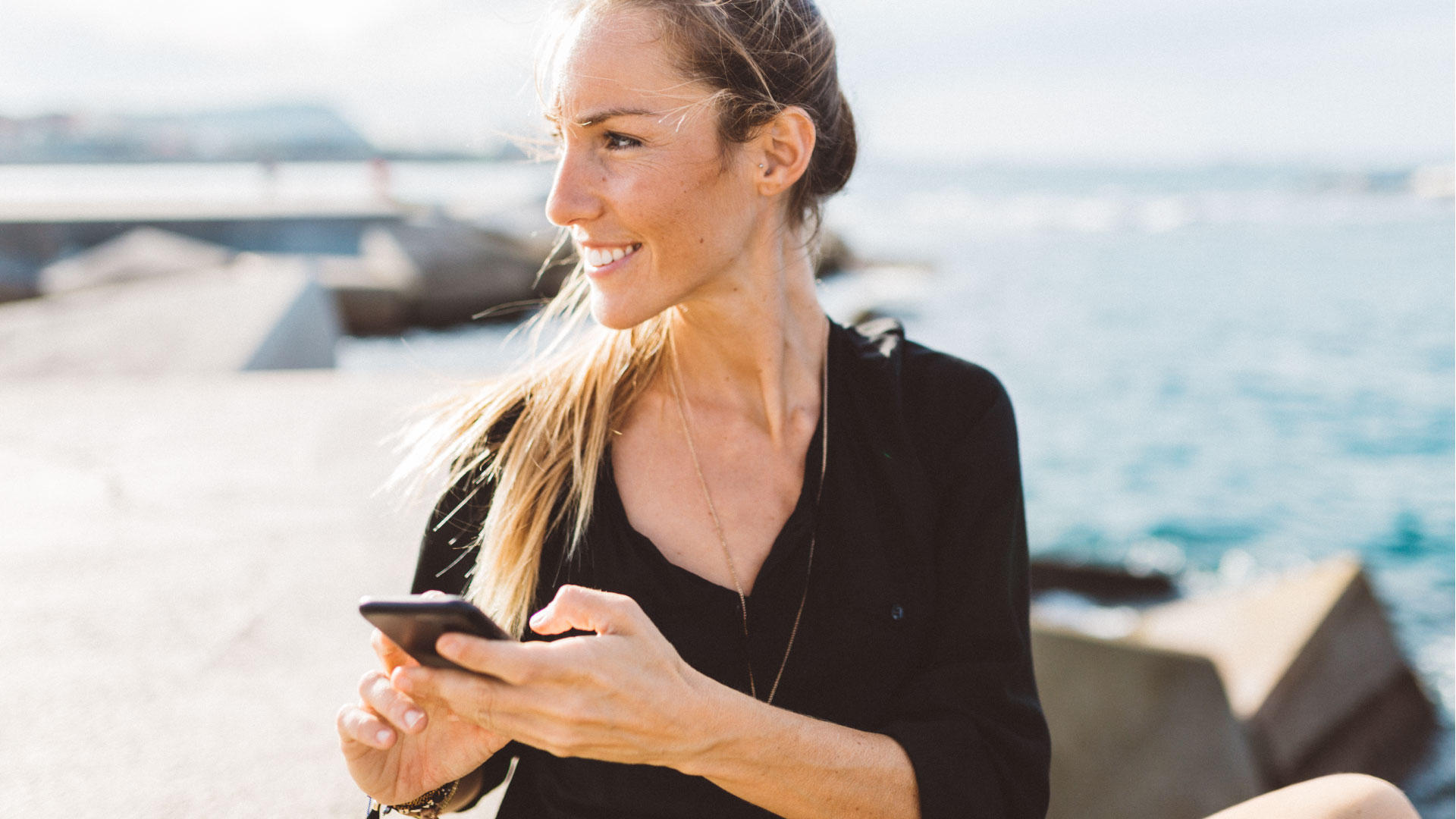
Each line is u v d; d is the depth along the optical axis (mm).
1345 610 4754
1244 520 9891
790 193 1118
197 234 23078
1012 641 1108
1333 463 11633
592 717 778
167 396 5488
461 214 31969
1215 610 5141
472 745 996
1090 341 19203
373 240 22484
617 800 1055
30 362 6672
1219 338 19312
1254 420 13547
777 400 1101
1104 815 3502
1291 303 23422
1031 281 28203
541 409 1096
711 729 845
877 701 1082
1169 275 29203
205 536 3469
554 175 1006
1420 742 4676
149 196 36875
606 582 1044
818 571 1058
